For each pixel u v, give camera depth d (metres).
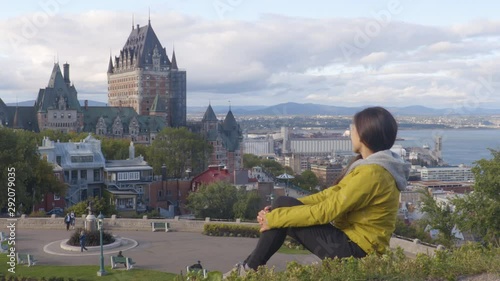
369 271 5.86
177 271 33.44
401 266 6.22
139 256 37.91
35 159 72.06
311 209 5.86
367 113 6.24
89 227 41.50
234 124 187.88
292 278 5.78
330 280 5.70
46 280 30.34
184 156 145.12
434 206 40.66
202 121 188.00
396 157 6.21
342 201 5.79
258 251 6.15
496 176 35.06
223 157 180.00
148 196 102.56
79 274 32.62
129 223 49.31
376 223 5.96
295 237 6.18
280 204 6.31
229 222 48.03
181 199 105.12
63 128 172.75
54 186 75.81
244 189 77.19
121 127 183.12
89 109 183.38
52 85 173.75
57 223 49.03
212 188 71.94
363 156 6.35
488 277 6.50
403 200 100.62
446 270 6.50
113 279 31.25
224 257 37.62
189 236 46.03
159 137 147.25
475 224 35.81
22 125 169.12
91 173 98.31
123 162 104.31
